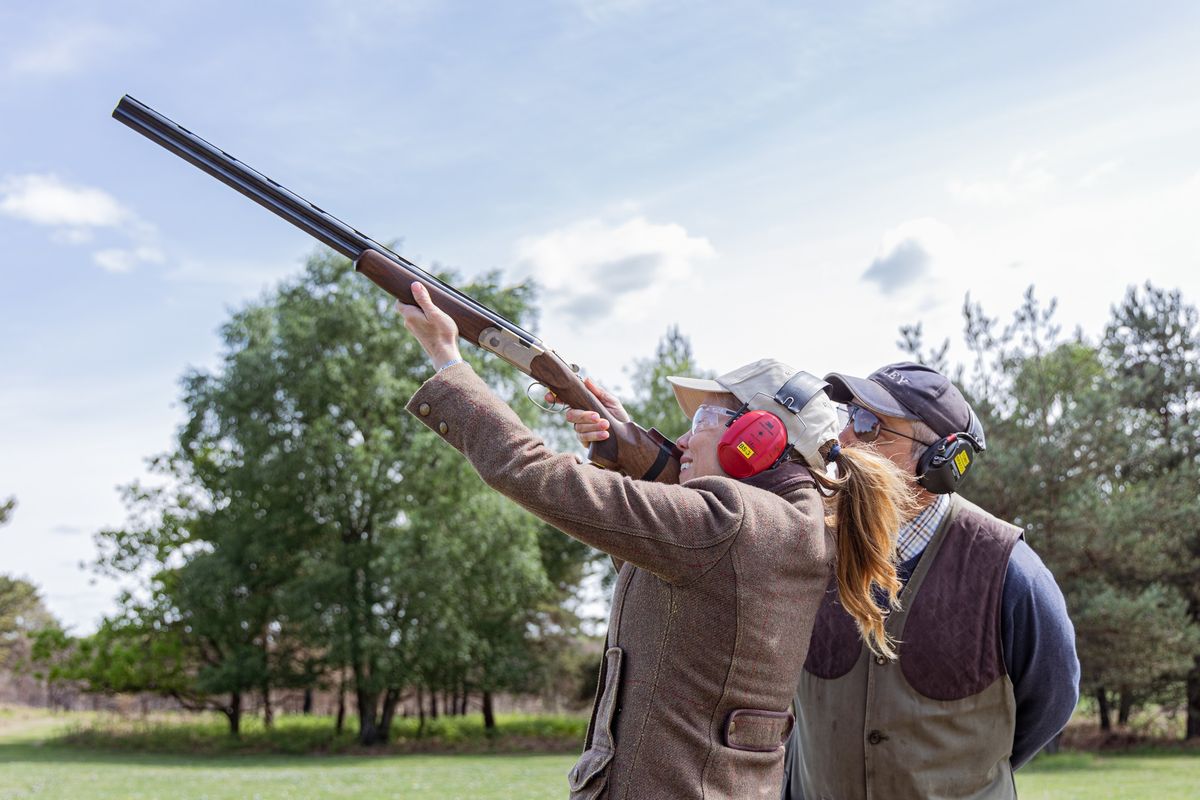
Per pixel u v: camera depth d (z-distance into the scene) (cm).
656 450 243
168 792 1471
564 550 3453
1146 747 2447
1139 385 2414
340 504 2816
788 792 305
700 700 195
